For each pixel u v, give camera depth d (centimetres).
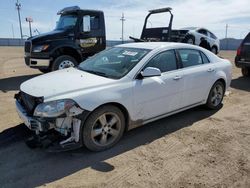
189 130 462
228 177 322
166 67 456
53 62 870
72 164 349
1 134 432
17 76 980
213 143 412
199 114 544
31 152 378
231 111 567
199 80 506
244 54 888
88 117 358
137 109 411
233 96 693
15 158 362
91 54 952
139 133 447
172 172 332
